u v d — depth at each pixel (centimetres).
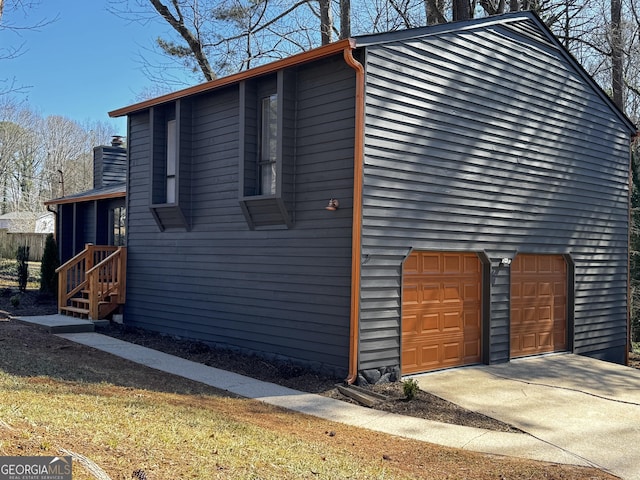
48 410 530
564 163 1159
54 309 1445
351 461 527
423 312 920
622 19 2088
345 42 795
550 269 1149
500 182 1023
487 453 594
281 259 940
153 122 1184
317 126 885
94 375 784
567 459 584
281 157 903
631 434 666
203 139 1105
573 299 1177
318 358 873
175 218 1148
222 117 1065
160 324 1191
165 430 529
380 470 508
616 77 1956
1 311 1383
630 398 823
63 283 1328
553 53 1145
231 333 1028
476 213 980
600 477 534
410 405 754
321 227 876
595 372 986
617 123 1304
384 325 845
